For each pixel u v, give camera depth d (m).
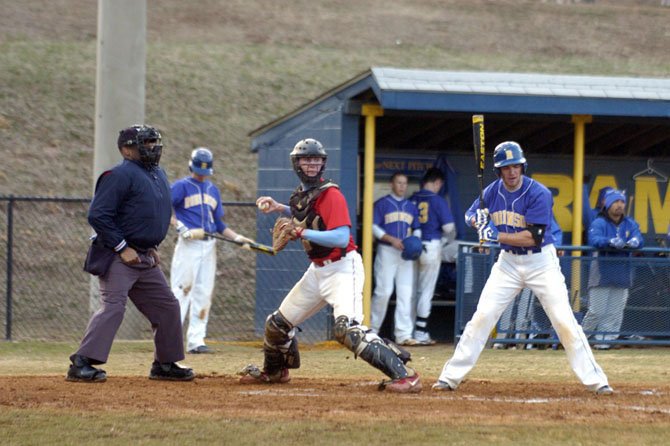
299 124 40.72
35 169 59.66
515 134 44.25
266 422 19.08
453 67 85.00
